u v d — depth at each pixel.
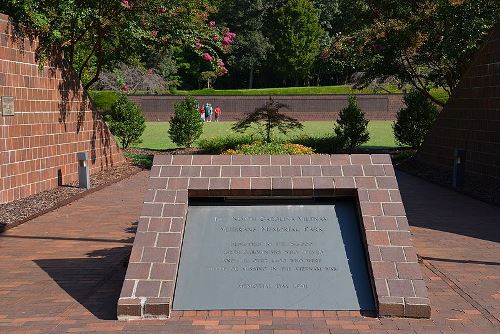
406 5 18.72
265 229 5.82
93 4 15.66
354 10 21.38
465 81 15.27
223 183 5.91
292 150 10.30
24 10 12.17
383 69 20.66
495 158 13.55
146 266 5.44
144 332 4.93
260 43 58.09
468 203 11.70
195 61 58.00
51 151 13.16
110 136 17.75
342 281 5.44
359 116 22.30
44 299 5.88
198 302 5.33
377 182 5.91
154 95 47.94
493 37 13.70
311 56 57.56
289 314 5.24
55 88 13.47
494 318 5.29
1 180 10.91
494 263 7.26
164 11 17.03
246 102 49.31
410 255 5.41
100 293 6.05
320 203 6.02
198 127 23.58
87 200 12.12
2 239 8.66
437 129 17.27
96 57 20.86
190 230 5.82
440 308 5.54
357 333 4.86
